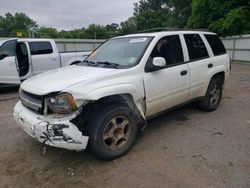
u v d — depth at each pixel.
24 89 3.19
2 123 4.71
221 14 23.62
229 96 6.66
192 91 4.38
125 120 3.28
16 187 2.70
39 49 8.07
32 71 7.80
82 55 9.22
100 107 3.06
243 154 3.28
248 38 16.89
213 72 4.77
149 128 4.27
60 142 2.74
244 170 2.89
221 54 5.17
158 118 4.75
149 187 2.63
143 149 3.49
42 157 3.34
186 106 5.48
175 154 3.32
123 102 3.30
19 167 3.10
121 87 3.14
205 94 4.81
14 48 7.50
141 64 3.48
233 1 23.03
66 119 2.75
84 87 2.88
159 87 3.68
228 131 4.09
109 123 3.08
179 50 4.14
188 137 3.87
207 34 4.94
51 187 2.69
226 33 21.69
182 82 4.07
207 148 3.47
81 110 2.83
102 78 3.07
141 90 3.42
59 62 8.55
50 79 3.23
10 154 3.44
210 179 2.73
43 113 2.87
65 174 2.93
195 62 4.37
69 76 3.23
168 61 3.91
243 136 3.88
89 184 2.72
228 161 3.10
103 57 4.07
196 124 4.42
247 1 22.42
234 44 18.39
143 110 3.58
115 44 4.25
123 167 3.04
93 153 3.12
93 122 2.96
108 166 3.07
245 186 2.59
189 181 2.71
